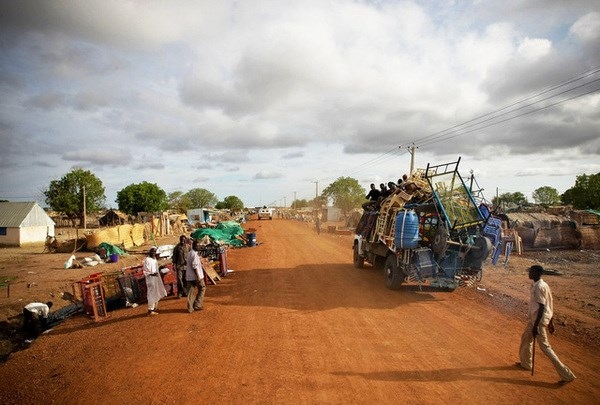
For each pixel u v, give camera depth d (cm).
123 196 6594
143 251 2556
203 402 488
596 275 1346
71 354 695
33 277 1585
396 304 959
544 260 1733
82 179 5469
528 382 524
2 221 3359
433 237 1083
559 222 2180
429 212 1105
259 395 501
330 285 1199
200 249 1467
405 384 523
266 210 7344
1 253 2628
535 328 536
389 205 1188
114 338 771
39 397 529
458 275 1038
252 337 733
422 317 841
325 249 2238
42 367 641
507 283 1204
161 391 523
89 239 2562
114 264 1955
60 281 1481
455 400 477
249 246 2462
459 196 1053
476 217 1016
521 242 1998
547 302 537
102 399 510
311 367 586
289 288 1166
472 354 626
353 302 982
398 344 677
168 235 3866
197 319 873
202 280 945
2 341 886
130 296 1055
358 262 1512
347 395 495
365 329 764
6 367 653
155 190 6738
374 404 470
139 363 628
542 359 607
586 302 955
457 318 831
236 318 866
